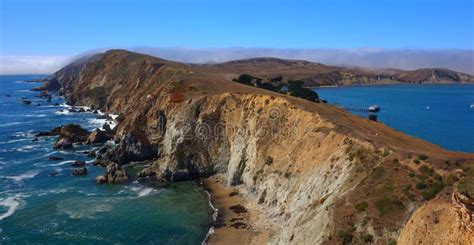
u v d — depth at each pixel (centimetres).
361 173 5003
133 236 5847
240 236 5659
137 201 7144
